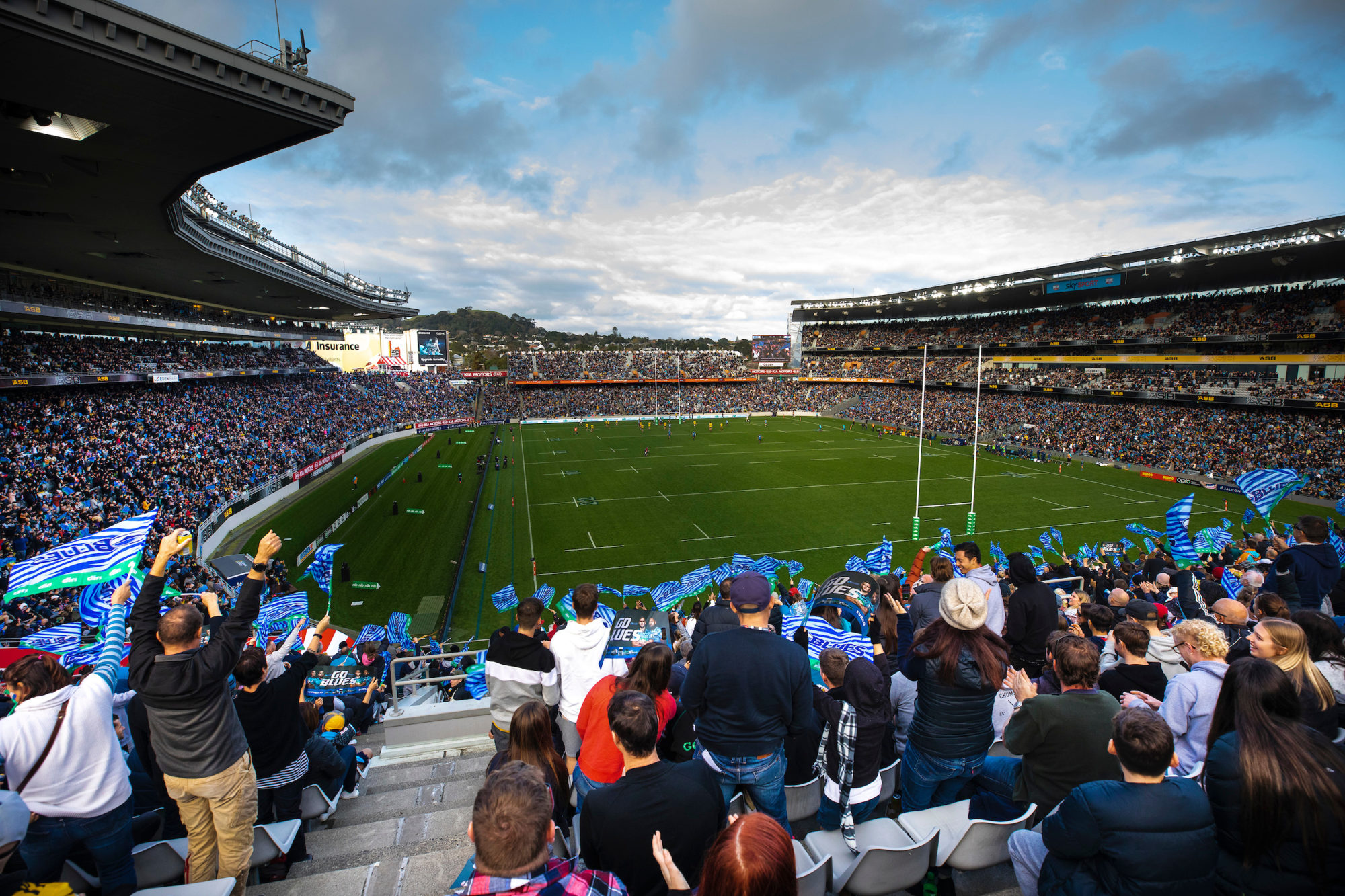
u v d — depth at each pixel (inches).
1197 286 2370.8
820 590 313.7
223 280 1599.4
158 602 156.9
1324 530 305.6
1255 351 2085.4
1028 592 269.1
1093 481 1788.9
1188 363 2261.3
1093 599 543.5
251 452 1563.7
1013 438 2380.7
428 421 2952.8
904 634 284.5
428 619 860.0
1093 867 122.0
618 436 2827.3
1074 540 1255.5
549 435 2849.4
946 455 2255.2
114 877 157.8
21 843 148.0
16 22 465.4
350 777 275.1
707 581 580.4
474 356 7155.5
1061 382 2608.3
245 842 170.1
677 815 124.1
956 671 165.6
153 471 1192.8
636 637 260.8
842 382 3806.6
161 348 1742.1
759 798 162.1
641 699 128.2
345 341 3668.8
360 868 191.9
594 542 1253.1
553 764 163.5
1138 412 2285.9
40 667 150.6
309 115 627.2
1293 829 106.5
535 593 988.6
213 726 158.9
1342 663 182.7
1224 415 2049.7
